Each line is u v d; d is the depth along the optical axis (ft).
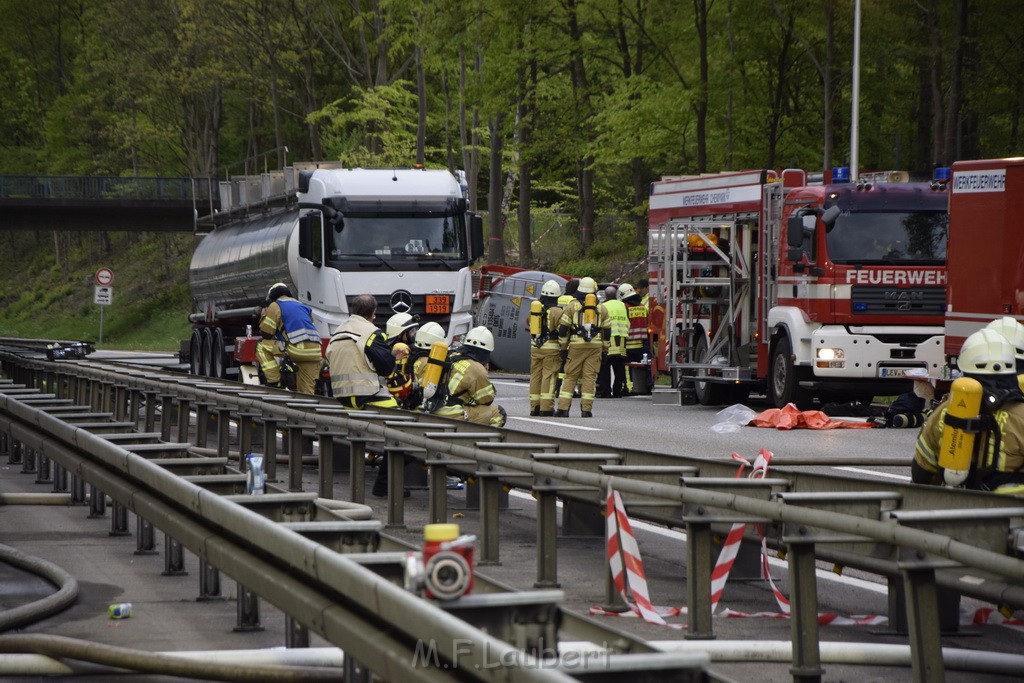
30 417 97.45
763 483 61.98
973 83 327.26
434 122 482.28
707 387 226.58
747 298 216.54
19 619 62.95
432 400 112.57
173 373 159.94
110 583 76.48
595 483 68.74
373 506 111.04
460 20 390.63
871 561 54.75
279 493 63.57
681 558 86.74
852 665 56.85
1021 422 62.18
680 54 416.87
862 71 349.20
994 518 48.80
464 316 218.38
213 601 71.26
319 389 181.37
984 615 66.64
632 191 557.74
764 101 392.88
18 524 99.09
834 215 189.16
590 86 456.45
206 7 515.91
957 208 164.45
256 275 245.45
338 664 53.26
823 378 194.08
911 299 191.01
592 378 200.03
